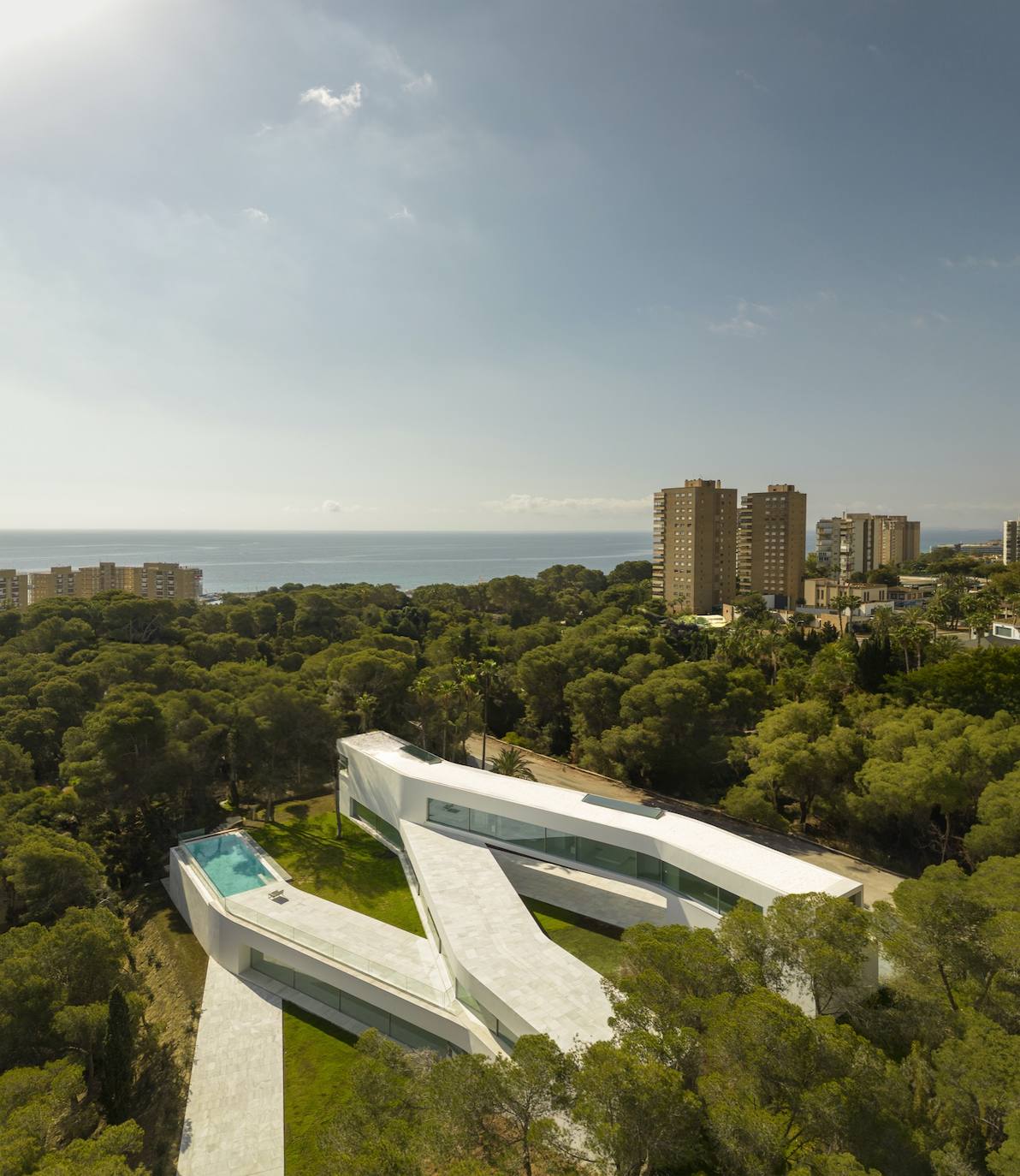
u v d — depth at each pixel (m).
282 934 31.31
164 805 48.00
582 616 140.38
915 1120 16.20
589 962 29.14
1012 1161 13.91
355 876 38.44
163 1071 26.45
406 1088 17.23
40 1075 21.16
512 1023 22.84
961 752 41.94
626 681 61.31
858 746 46.72
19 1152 17.16
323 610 105.25
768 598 150.50
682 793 54.81
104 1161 17.08
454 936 27.31
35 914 32.78
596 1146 14.39
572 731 66.38
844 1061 15.62
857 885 27.05
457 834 37.81
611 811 34.84
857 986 20.12
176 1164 22.09
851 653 70.38
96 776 43.22
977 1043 16.97
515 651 90.62
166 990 31.97
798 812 51.28
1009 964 19.88
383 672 58.56
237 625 98.81
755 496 161.88
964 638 92.69
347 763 47.47
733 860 29.27
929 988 20.38
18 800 43.84
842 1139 14.73
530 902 34.12
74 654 71.25
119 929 29.50
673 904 30.67
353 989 28.09
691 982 18.53
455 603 132.12
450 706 60.03
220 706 50.72
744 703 58.88
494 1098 15.29
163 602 91.56
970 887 26.23
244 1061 26.52
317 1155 22.31
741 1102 14.77
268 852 41.69
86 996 26.45
